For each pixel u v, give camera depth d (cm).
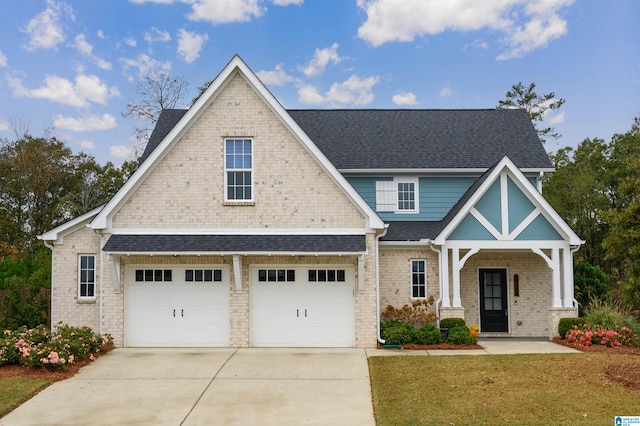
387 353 1653
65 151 5000
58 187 5016
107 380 1357
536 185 2203
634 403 1084
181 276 1788
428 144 2308
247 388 1284
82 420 1071
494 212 1897
